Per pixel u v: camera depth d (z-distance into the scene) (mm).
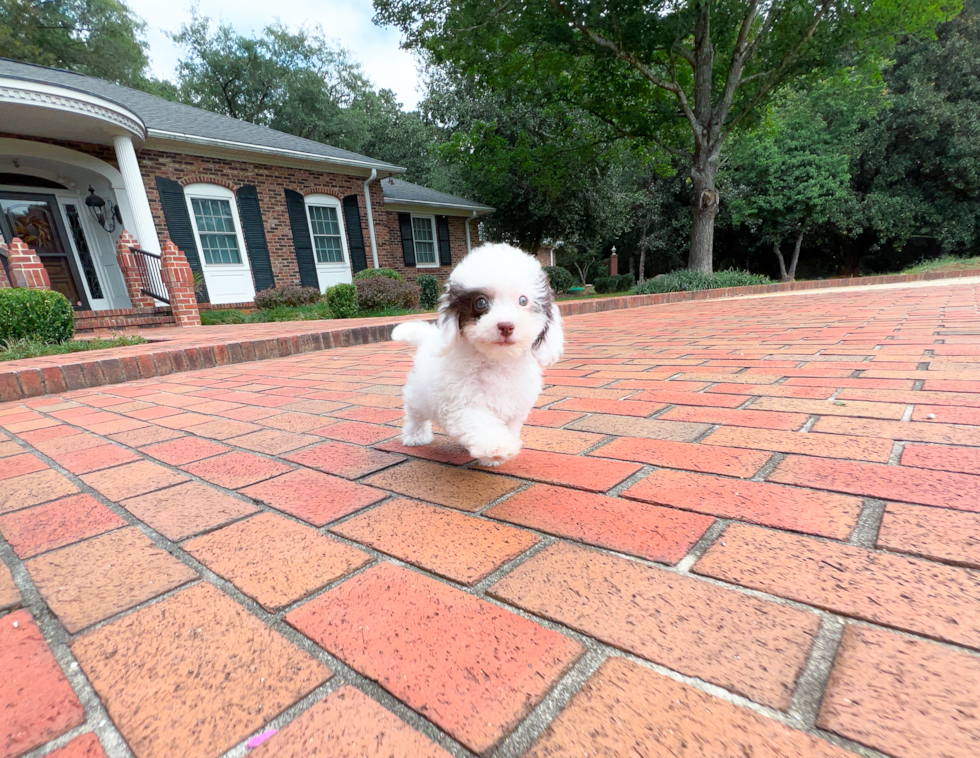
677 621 923
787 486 1435
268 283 13273
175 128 11555
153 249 10383
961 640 823
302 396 3242
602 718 732
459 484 1646
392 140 27750
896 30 13227
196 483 1791
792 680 774
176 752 714
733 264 28906
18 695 832
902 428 1798
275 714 771
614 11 12250
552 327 1748
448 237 19500
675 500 1406
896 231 22953
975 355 2857
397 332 1915
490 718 742
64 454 2223
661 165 18078
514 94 16750
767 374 2848
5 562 1288
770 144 22641
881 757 646
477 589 1063
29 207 11211
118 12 21266
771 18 13297
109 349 5605
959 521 1178
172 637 963
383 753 696
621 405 2459
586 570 1105
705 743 684
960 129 21672
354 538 1319
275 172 13180
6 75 7984
